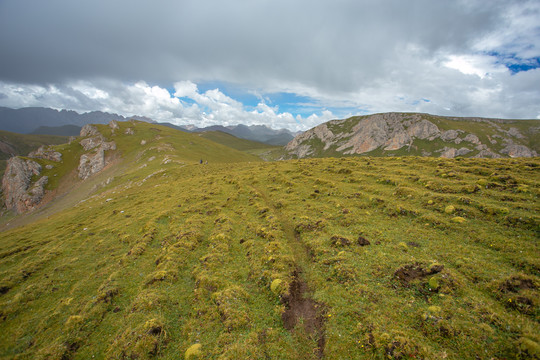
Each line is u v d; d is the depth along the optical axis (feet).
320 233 83.25
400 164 150.41
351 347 42.83
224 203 129.49
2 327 61.46
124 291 67.72
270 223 96.43
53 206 422.00
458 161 135.54
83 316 58.90
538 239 59.21
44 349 51.55
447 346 38.81
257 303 56.80
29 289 74.18
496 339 37.78
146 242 94.27
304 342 47.11
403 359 37.70
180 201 140.87
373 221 85.97
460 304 45.11
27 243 123.85
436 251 63.41
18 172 480.64
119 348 48.11
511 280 47.03
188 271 72.13
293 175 164.76
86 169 521.24
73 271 84.23
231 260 75.56
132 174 333.21
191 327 51.44
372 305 50.03
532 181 86.07
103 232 115.85
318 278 62.23
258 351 44.47
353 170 151.94
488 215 72.43
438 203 86.17
